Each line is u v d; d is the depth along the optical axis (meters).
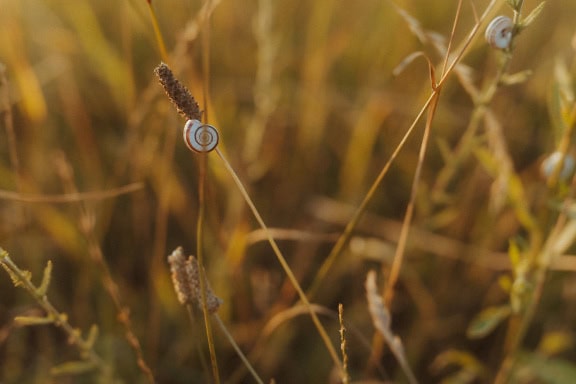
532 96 0.93
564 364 0.66
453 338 0.79
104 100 0.90
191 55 0.65
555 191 0.61
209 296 0.48
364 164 0.82
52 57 0.82
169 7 0.89
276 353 0.72
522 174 0.86
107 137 0.84
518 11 0.50
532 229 0.62
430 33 0.58
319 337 0.76
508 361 0.66
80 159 0.82
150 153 0.73
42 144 0.78
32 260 0.72
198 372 0.72
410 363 0.75
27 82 0.71
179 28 0.87
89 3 0.92
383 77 0.88
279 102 0.84
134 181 0.75
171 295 0.71
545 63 0.91
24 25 0.87
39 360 0.71
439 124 0.87
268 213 0.83
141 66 0.90
